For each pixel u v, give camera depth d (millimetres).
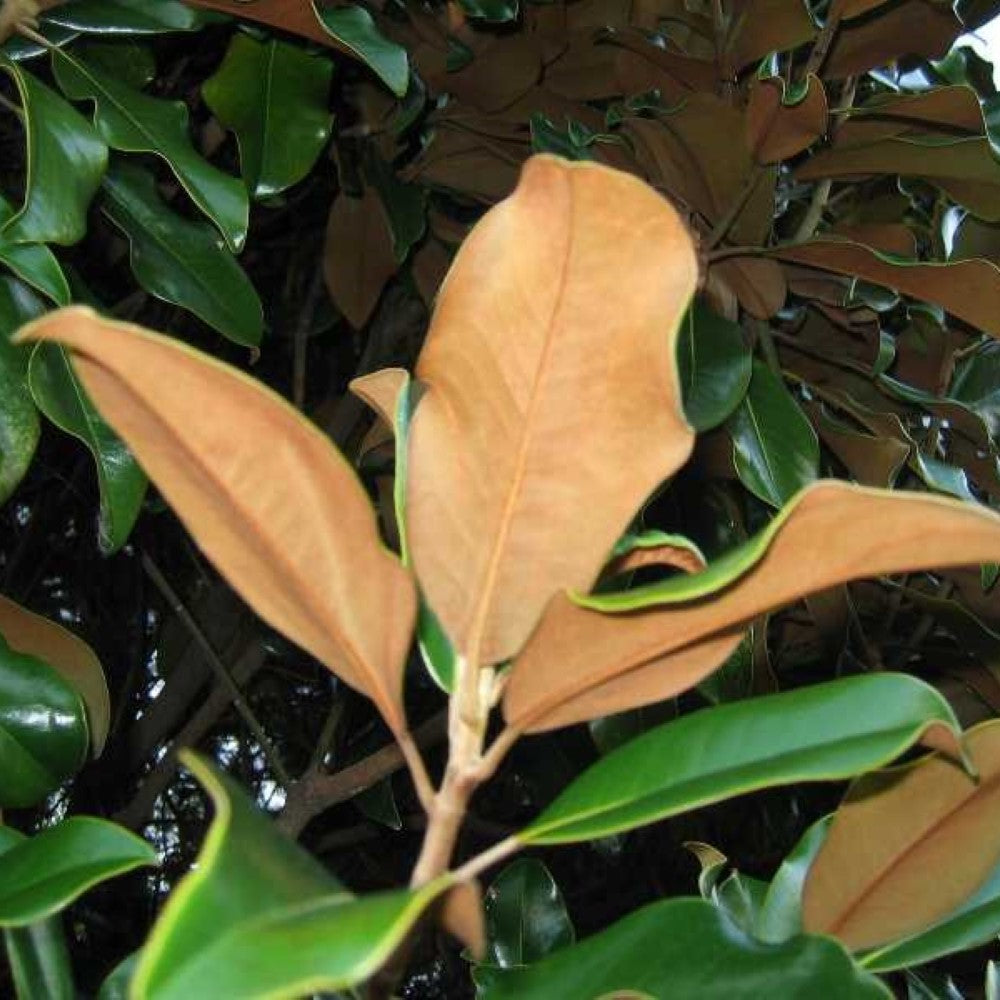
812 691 497
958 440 1084
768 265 996
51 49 792
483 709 486
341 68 1103
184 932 337
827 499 442
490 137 1187
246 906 349
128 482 751
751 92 917
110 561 1794
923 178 1025
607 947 557
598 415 460
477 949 442
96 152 732
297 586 465
